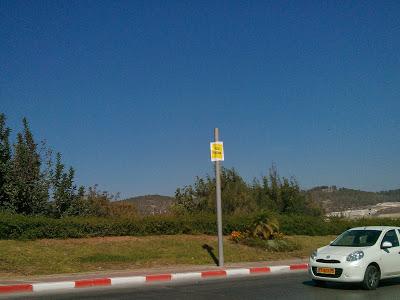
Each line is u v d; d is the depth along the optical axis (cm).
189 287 1479
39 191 2342
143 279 1620
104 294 1345
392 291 1370
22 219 2019
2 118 2312
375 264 1401
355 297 1270
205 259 2100
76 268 1798
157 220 2383
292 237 2739
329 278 1388
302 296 1294
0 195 2253
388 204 6994
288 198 3434
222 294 1334
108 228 2230
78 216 2388
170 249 2170
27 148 2344
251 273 1883
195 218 2506
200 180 3272
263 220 2483
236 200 3075
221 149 1964
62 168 2458
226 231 2541
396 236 1491
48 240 2048
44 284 1438
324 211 3544
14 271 1673
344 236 1525
